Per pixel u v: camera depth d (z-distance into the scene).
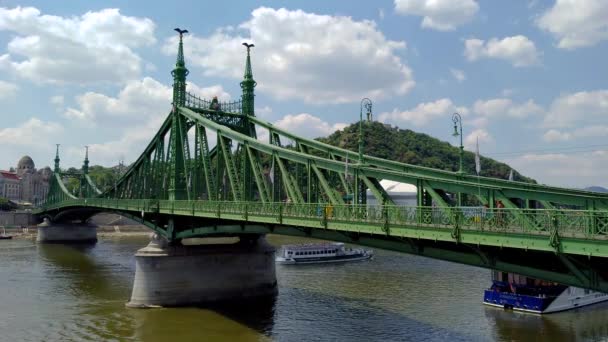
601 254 16.94
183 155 57.12
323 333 41.22
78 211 117.75
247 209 37.38
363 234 29.20
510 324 42.81
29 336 41.03
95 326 44.00
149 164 68.50
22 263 86.50
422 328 42.00
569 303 47.56
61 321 45.62
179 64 59.59
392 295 55.25
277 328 42.88
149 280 51.78
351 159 41.19
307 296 55.56
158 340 39.84
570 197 20.69
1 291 60.00
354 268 76.62
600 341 38.31
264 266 57.12
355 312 47.78
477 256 23.75
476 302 51.12
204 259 54.19
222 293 54.09
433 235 23.09
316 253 85.81
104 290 60.81
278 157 39.12
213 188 49.94
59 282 66.50
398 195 75.00
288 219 32.88
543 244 18.81
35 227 163.00
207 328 43.19
